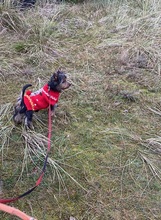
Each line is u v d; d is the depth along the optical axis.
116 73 2.53
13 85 2.34
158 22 3.09
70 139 1.96
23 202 1.62
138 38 2.88
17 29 2.88
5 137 1.92
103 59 2.67
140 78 2.49
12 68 2.47
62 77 1.89
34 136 1.93
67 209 1.60
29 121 1.96
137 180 1.76
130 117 2.15
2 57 2.57
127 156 1.89
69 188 1.70
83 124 2.07
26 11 3.12
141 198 1.68
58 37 2.89
